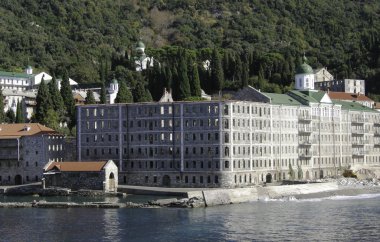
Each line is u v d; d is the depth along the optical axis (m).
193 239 169.62
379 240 168.25
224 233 176.25
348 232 177.38
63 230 183.38
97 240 170.38
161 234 175.62
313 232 177.38
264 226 185.25
